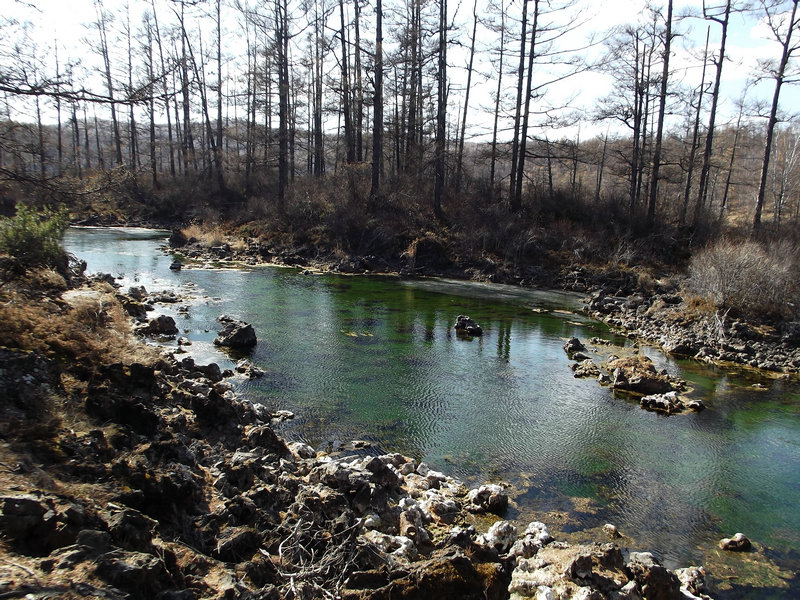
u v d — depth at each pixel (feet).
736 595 17.17
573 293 70.13
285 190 108.99
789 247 59.00
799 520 21.58
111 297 38.52
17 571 9.76
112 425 18.20
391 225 89.25
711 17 81.05
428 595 13.20
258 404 28.96
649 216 85.56
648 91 89.04
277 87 116.57
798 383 38.65
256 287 62.95
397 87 110.83
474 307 59.11
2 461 13.69
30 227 34.81
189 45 105.50
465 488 22.49
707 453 27.02
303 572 13.93
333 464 20.36
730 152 142.51
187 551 13.28
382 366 37.76
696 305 54.34
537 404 32.40
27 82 20.06
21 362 18.39
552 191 99.30
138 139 153.07
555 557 17.39
